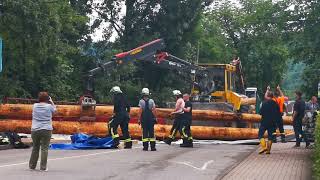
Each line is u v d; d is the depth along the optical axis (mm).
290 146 20344
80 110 22266
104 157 15617
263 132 17219
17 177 11055
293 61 36719
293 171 12461
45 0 25516
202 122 25047
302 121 19906
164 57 24344
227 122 25109
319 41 33719
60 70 30203
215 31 63156
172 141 22219
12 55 26156
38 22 25047
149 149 18672
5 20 24578
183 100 20344
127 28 40844
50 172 11953
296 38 34906
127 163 13992
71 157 15586
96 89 33719
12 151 17766
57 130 21969
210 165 13672
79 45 37250
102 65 22141
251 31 65438
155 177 11289
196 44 45375
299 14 35688
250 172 12242
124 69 35250
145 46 22922
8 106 22234
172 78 40781
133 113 23094
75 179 10852
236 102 26109
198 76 26688
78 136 19594
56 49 27906
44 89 29109
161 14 40812
